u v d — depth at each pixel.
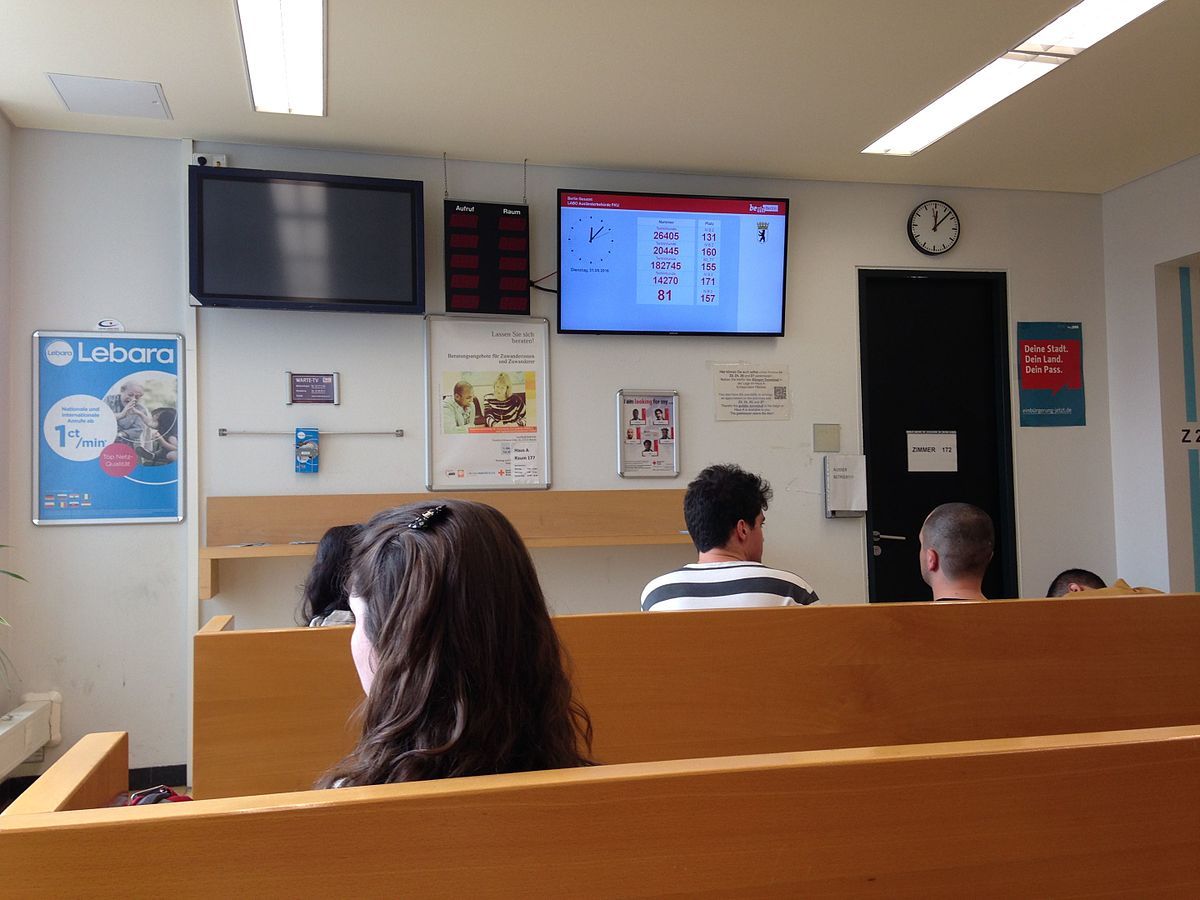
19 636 3.46
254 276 3.56
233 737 1.47
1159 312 4.39
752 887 0.67
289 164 3.80
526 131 3.68
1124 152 4.07
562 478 4.02
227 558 3.63
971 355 4.65
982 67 3.14
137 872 0.58
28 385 3.51
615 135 3.74
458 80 3.19
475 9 2.70
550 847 0.64
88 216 3.60
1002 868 0.72
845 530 4.33
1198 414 4.43
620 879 0.65
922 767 0.71
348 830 0.61
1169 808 0.76
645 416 4.12
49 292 3.55
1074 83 3.33
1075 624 1.63
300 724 1.48
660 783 0.66
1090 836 0.74
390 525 0.80
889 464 4.52
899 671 1.56
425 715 0.72
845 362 4.37
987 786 0.72
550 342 4.04
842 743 1.53
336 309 3.63
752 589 1.97
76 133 3.60
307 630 1.49
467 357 3.93
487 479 3.92
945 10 2.75
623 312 4.05
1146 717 1.65
